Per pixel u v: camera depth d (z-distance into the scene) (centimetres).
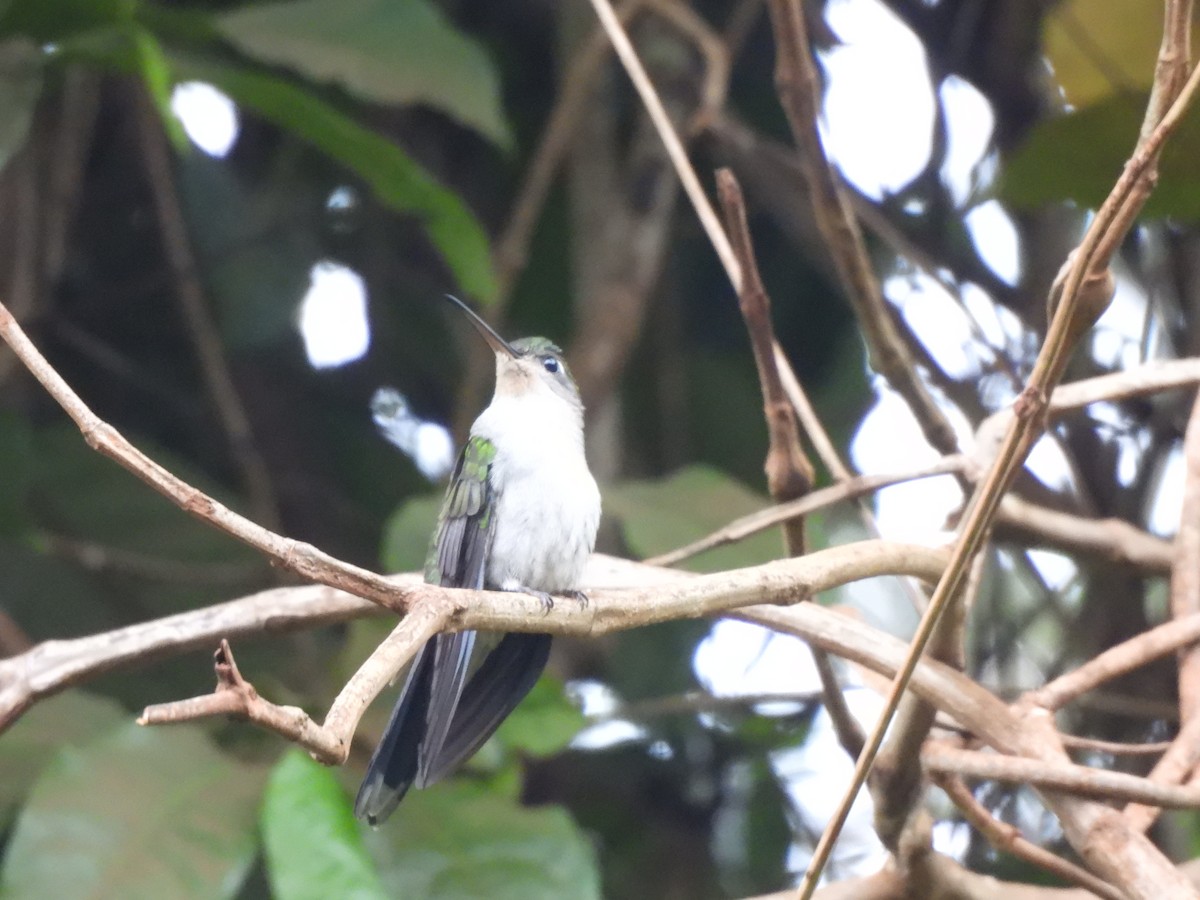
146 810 625
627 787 1081
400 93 807
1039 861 608
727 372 1180
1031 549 890
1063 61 802
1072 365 983
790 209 1134
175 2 1038
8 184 1070
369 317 1173
